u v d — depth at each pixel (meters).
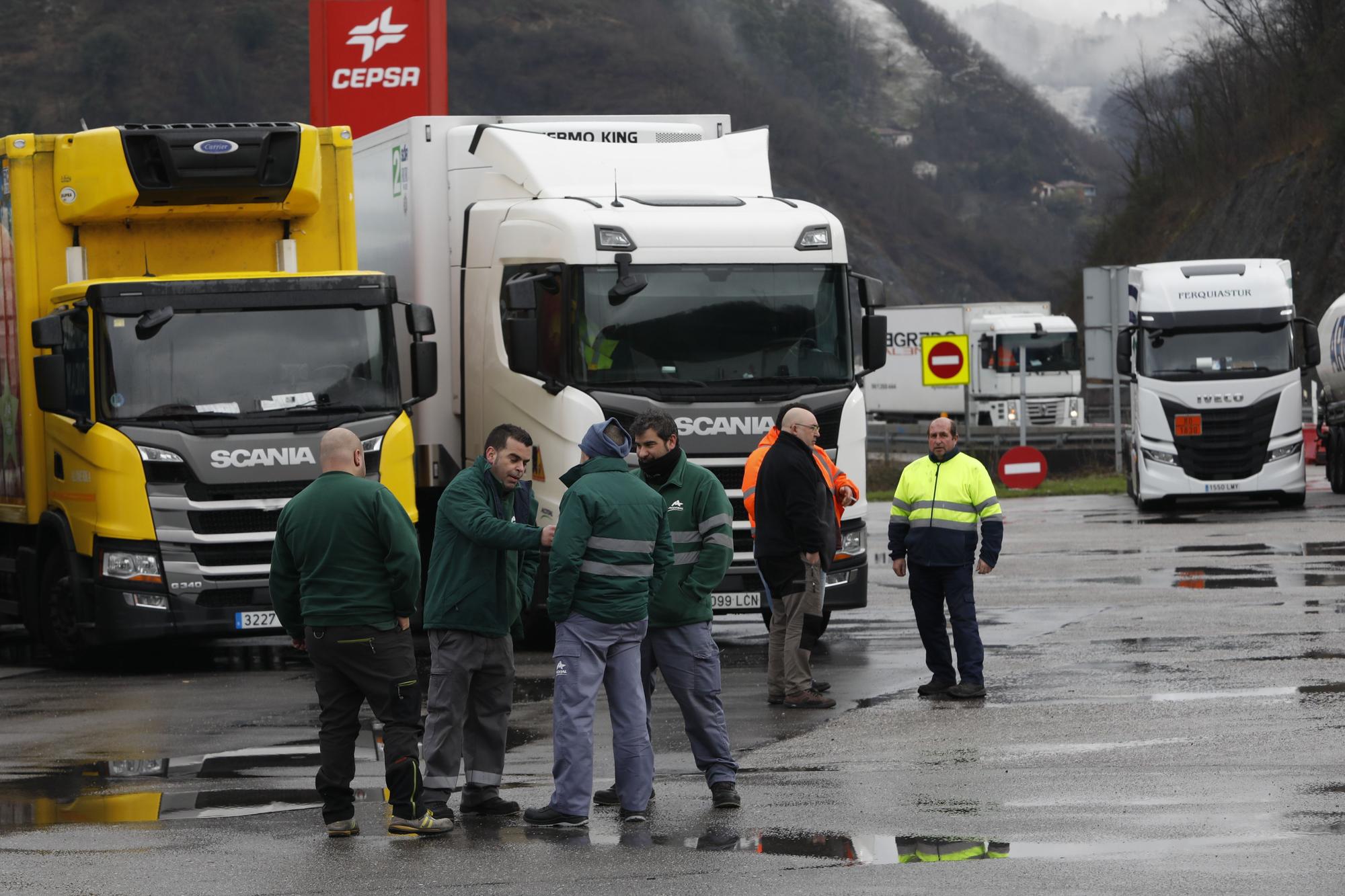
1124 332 58.66
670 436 18.12
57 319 27.31
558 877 14.41
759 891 13.70
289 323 28.05
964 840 15.22
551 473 28.75
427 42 54.09
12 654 32.34
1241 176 130.62
